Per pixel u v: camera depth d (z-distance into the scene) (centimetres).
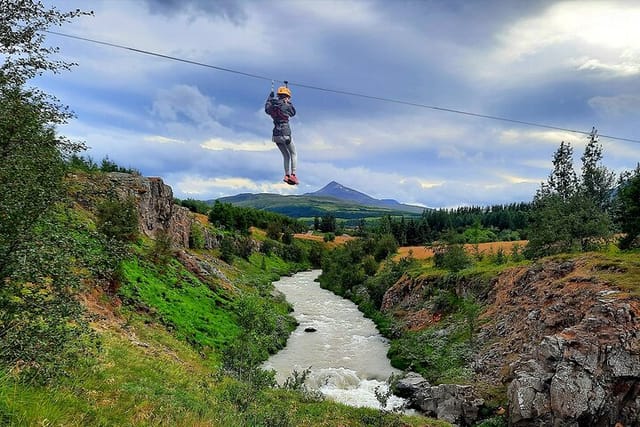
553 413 2302
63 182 1027
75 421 968
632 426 2186
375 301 6831
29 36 931
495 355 3319
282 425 1714
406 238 14188
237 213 12750
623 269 3139
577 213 4741
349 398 3138
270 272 10481
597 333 2462
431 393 2933
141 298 3600
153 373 1903
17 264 882
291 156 2039
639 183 4925
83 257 1026
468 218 16150
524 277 4059
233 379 2367
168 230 6794
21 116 897
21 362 1041
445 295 5100
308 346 4594
